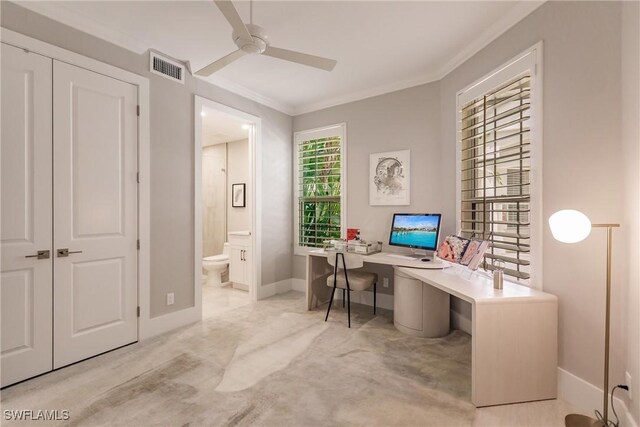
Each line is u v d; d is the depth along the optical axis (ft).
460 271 8.80
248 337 9.28
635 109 5.01
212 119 13.60
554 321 6.39
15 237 6.74
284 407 5.99
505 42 7.91
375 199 12.25
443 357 8.09
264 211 13.41
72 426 5.46
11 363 6.70
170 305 9.77
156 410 5.89
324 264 12.66
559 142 6.45
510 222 7.73
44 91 7.10
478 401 6.10
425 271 8.84
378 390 6.58
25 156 6.86
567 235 5.06
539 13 6.92
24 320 6.89
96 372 7.25
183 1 7.11
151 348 8.51
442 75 10.55
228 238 16.26
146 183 9.05
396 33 8.43
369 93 12.34
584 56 5.98
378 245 11.80
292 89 12.34
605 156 5.65
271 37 8.59
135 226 8.84
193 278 10.46
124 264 8.62
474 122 9.49
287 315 11.27
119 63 8.46
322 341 9.04
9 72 6.61
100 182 8.09
